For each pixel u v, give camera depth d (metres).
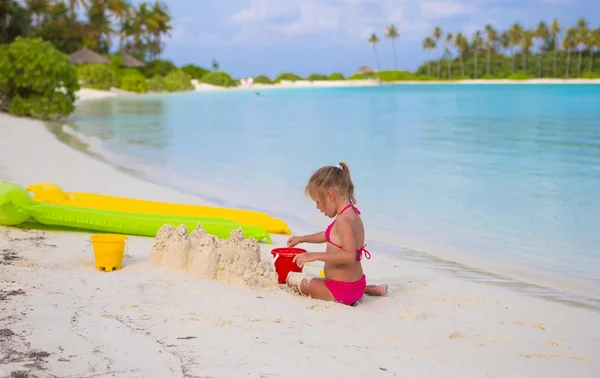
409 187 11.42
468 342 3.95
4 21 55.69
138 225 6.88
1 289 4.29
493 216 9.13
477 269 6.53
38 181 10.27
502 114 31.77
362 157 15.66
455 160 14.99
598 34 117.88
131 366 2.99
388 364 3.36
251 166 14.16
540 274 6.41
